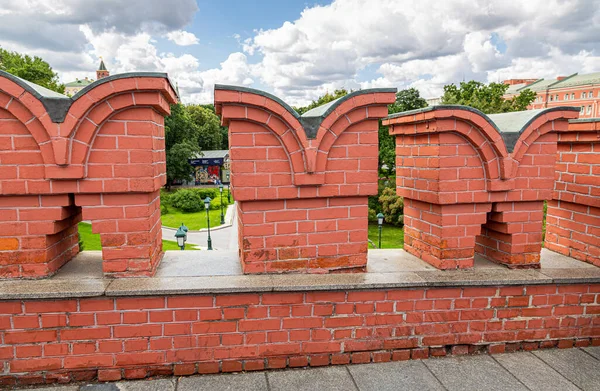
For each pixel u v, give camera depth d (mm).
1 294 2715
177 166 46312
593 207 3777
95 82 2721
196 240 22625
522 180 3469
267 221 3178
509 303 3436
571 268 3674
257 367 3133
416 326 3316
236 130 3004
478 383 3047
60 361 2887
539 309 3498
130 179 2916
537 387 3010
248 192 3076
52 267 3074
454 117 3221
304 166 3086
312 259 3285
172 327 2977
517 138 3361
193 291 2918
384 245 22359
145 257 3082
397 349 3318
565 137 3951
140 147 2904
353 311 3203
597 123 3588
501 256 3699
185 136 48625
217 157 55719
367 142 3207
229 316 3035
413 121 3566
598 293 3566
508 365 3301
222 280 3078
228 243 21828
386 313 3256
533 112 3506
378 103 3100
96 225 2971
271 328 3105
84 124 2781
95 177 2875
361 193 3244
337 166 3186
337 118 3074
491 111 26672
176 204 34188
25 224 2900
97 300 2861
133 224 3021
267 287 3002
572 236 4039
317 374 3119
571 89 66250
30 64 31047
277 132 3018
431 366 3262
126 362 2957
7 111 2725
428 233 3648
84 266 3318
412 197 3818
